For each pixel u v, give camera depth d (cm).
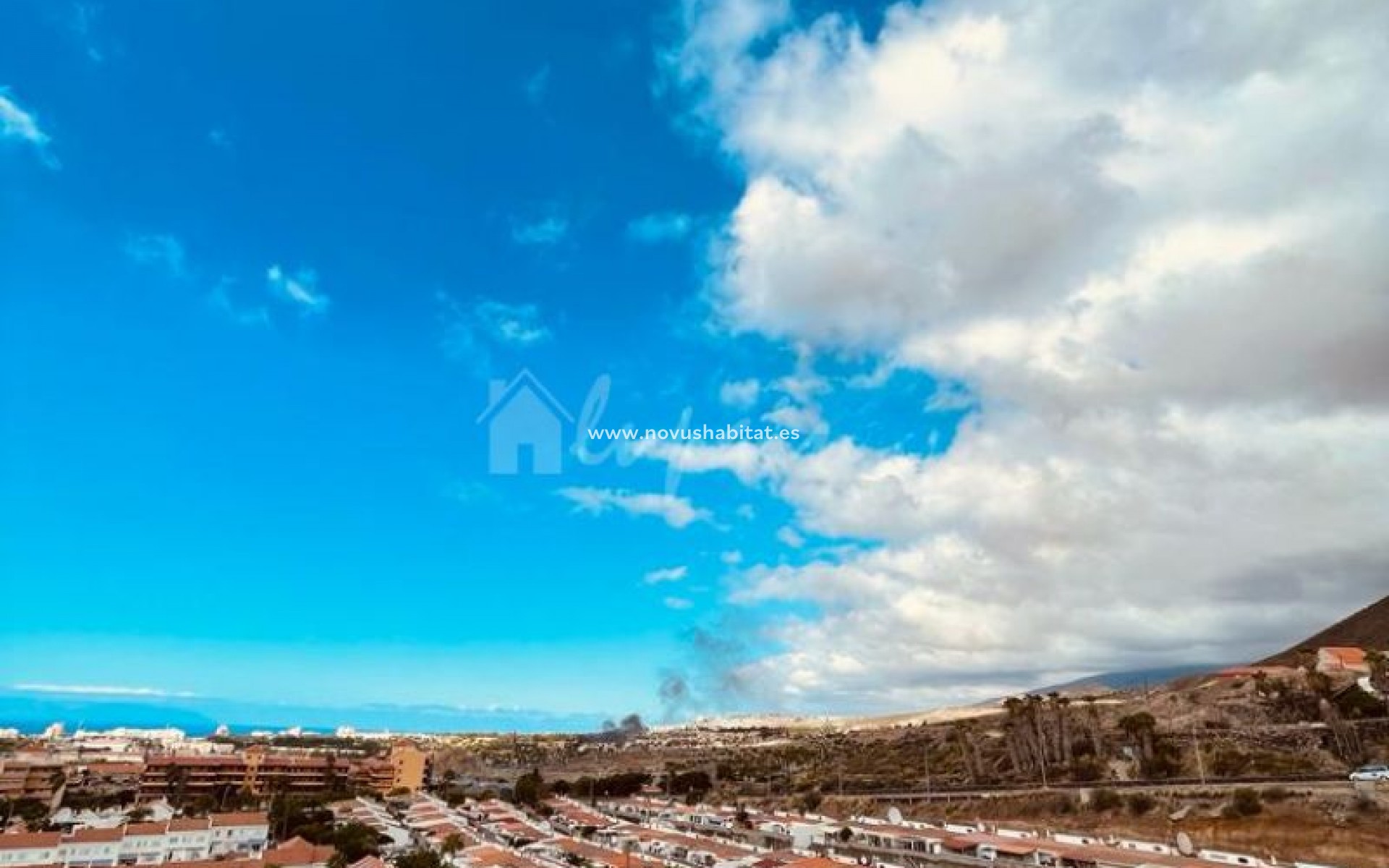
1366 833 8250
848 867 9419
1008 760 15638
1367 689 13212
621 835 12838
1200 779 11100
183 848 11275
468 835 13000
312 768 18312
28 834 10700
